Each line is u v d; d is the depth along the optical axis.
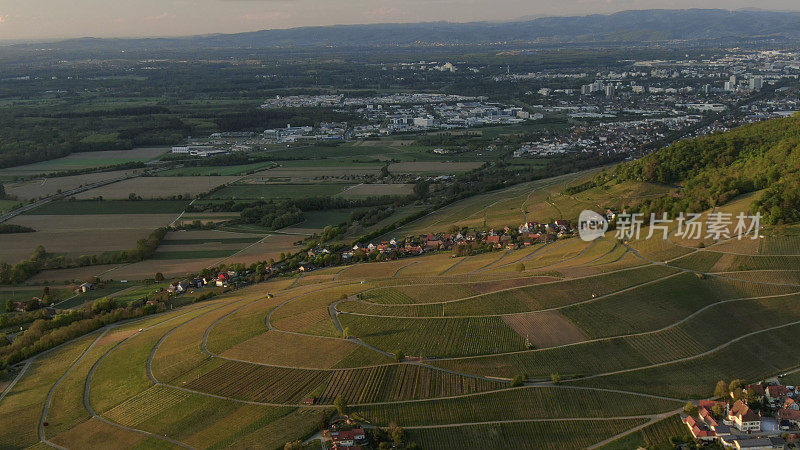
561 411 175.25
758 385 182.62
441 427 168.88
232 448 163.75
